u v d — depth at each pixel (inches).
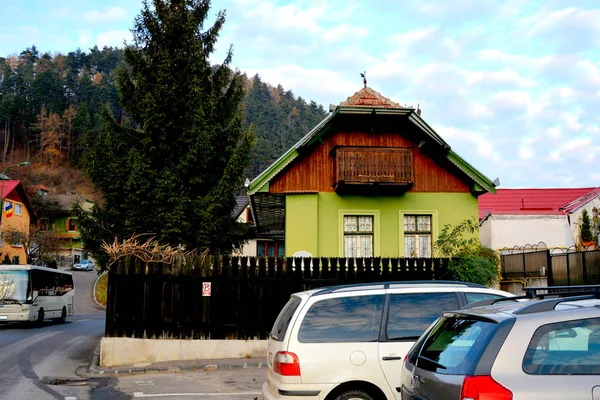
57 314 1186.0
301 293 291.4
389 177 727.7
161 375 487.5
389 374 267.1
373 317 277.4
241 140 896.3
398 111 741.9
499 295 294.7
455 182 778.8
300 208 745.6
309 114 5639.8
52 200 3297.2
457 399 161.8
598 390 159.9
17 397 396.2
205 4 914.1
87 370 522.9
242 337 558.3
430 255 763.4
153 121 824.3
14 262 2030.0
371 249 756.0
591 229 1095.0
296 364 262.4
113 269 550.3
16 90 5452.8
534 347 165.0
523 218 1091.3
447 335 191.3
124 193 812.0
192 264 559.8
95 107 5172.2
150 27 871.7
